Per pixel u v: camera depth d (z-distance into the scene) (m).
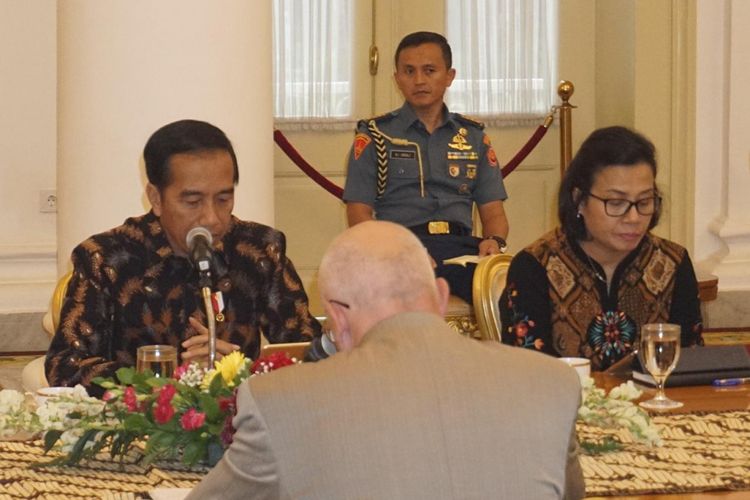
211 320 3.02
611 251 3.81
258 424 1.82
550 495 1.83
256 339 3.76
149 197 3.59
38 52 7.77
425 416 1.81
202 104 4.49
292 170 8.86
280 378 1.86
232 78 4.53
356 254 1.96
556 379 1.89
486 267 4.07
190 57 4.47
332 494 1.77
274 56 8.76
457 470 1.79
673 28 8.41
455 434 1.80
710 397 3.20
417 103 6.33
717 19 8.39
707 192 8.43
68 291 3.54
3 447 2.72
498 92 8.92
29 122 7.78
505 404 1.84
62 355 3.39
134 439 2.56
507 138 8.98
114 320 3.58
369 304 1.94
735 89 8.35
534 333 3.77
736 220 8.35
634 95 8.48
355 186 6.34
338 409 1.81
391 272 1.95
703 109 8.40
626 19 8.58
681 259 3.93
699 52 8.39
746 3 8.34
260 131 4.64
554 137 9.00
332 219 8.91
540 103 8.98
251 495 1.84
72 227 4.61
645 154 3.68
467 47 8.88
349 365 1.85
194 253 3.06
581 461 2.58
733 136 8.35
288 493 1.79
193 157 3.47
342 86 8.88
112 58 4.46
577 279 3.82
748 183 8.36
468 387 1.84
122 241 3.60
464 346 1.90
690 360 3.39
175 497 2.27
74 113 4.55
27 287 7.63
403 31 8.88
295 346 3.21
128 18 4.45
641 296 3.85
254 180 4.64
